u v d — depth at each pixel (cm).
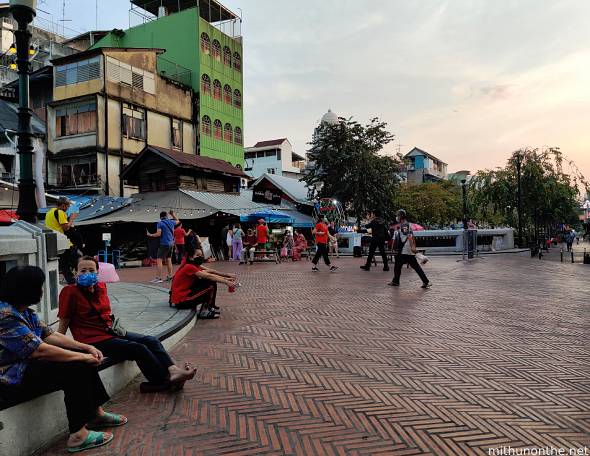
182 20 3403
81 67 2661
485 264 1803
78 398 309
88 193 2548
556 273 1485
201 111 3350
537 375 452
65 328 390
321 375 453
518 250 2920
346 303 858
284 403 382
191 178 2450
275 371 466
